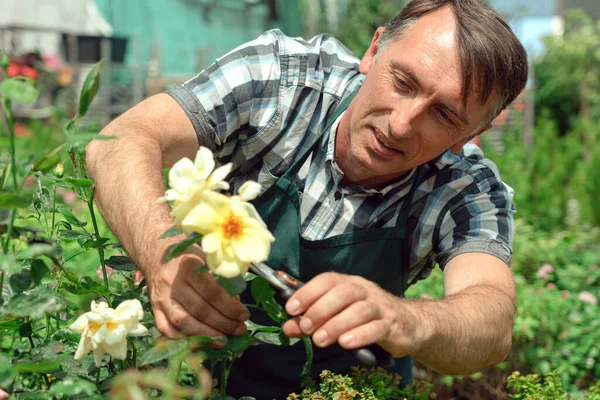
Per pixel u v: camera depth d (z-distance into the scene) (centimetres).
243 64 215
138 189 162
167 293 137
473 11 187
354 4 1169
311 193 218
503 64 185
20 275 130
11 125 125
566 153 885
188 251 140
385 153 192
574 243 600
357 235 217
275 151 220
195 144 210
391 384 211
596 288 457
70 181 157
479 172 222
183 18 1029
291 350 223
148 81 982
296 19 1135
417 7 190
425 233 219
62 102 920
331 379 191
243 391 226
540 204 743
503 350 182
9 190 150
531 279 462
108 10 1020
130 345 154
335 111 218
